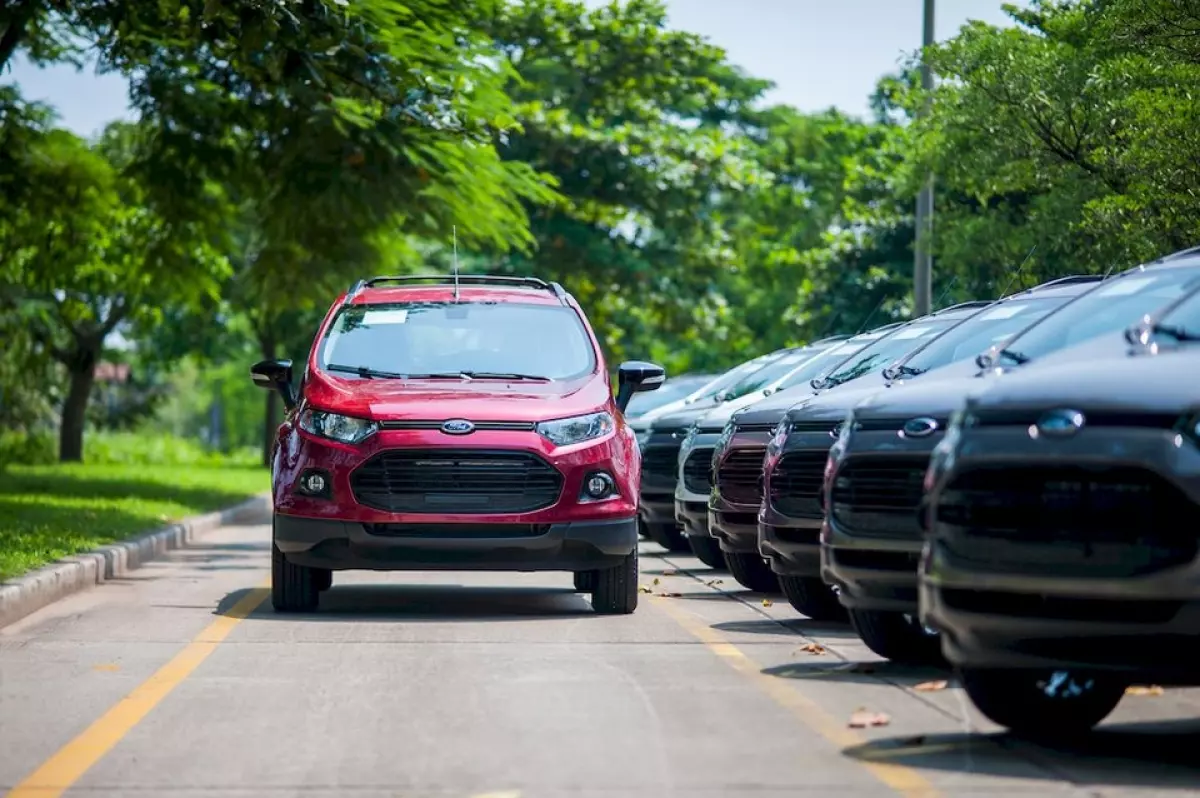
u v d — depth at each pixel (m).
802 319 60.19
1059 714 10.18
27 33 35.66
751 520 18.14
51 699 11.79
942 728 10.57
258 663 13.52
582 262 60.41
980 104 27.14
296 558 17.02
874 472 12.36
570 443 17.02
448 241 33.97
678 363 88.19
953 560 9.51
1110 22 22.73
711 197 70.88
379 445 16.75
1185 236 22.88
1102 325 12.03
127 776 9.28
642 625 16.16
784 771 9.27
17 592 16.88
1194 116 21.73
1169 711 11.22
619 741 10.16
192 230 39.25
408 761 9.62
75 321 65.44
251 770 9.41
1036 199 28.22
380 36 28.72
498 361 18.33
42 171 41.09
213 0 25.58
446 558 16.78
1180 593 8.84
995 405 9.59
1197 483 8.86
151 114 36.34
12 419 72.38
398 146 30.75
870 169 57.31
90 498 36.88
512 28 59.53
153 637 15.26
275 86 31.19
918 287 34.62
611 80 61.62
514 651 14.21
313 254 35.00
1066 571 9.10
